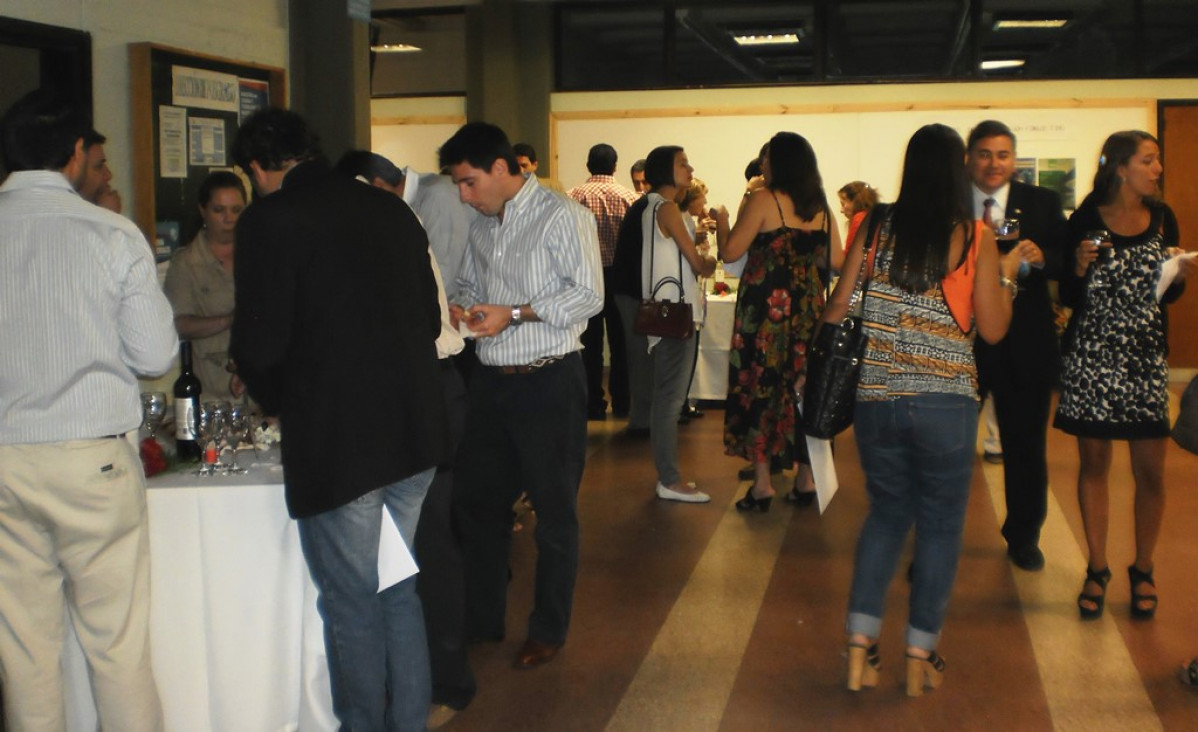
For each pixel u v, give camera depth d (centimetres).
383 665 277
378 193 272
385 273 265
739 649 374
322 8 614
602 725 318
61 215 255
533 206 340
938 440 316
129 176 480
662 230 542
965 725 317
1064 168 949
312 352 257
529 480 349
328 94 620
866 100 966
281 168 269
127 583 269
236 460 315
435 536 319
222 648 292
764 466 539
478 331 328
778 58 980
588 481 612
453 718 322
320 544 268
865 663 337
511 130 1001
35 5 432
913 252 312
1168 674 349
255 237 254
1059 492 579
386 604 282
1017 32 948
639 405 726
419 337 273
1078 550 478
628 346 714
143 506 272
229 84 532
